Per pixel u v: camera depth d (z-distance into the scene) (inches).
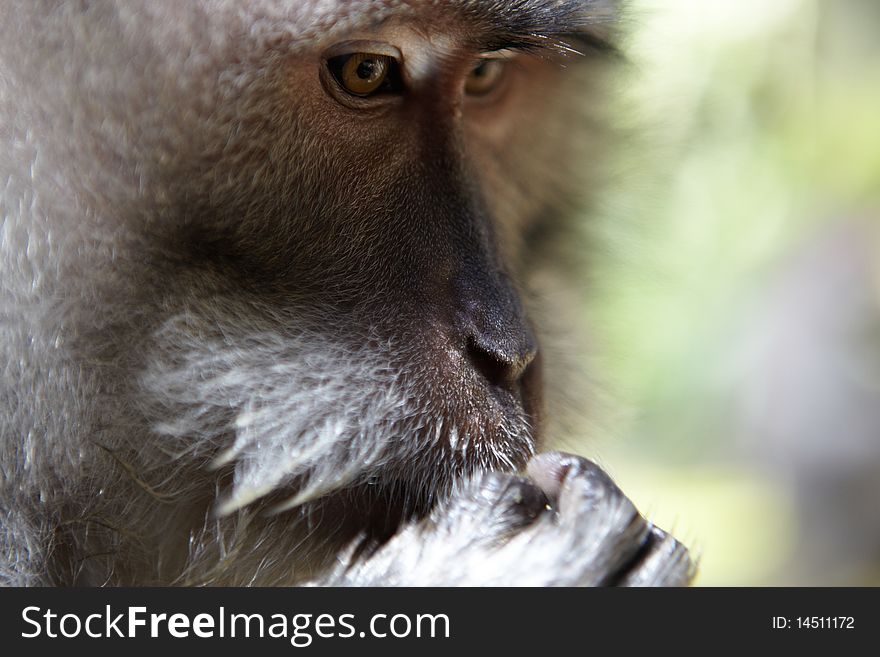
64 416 233.8
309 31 229.1
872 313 861.8
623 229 390.0
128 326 233.8
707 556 884.6
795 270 911.0
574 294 380.5
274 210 237.0
